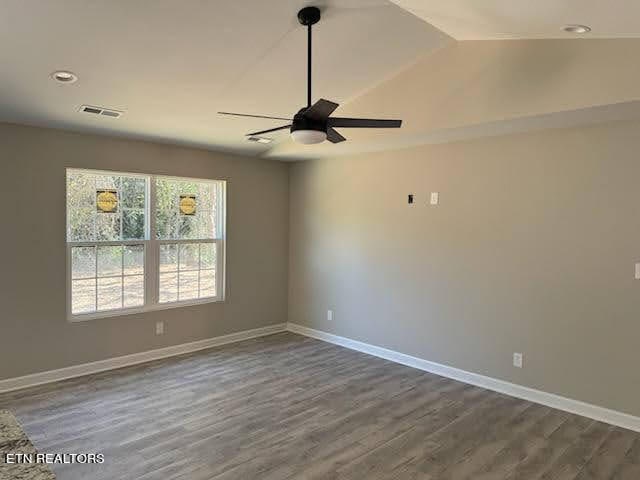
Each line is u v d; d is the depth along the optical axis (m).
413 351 4.84
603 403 3.56
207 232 5.50
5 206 3.96
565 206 3.72
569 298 3.72
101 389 4.08
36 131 4.12
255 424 3.44
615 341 3.50
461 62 3.59
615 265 3.49
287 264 6.30
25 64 3.05
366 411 3.70
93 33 2.79
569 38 3.03
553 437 3.28
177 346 5.19
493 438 3.26
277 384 4.27
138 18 2.70
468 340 4.38
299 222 6.13
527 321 3.97
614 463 2.94
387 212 5.05
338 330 5.64
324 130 2.78
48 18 2.61
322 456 2.99
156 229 5.03
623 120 3.40
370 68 3.83
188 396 3.95
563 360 3.77
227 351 5.30
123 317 4.73
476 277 4.30
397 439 3.23
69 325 4.36
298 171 6.11
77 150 4.37
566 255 3.73
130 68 3.24
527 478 2.77
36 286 4.15
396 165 4.94
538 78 3.20
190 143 5.02
